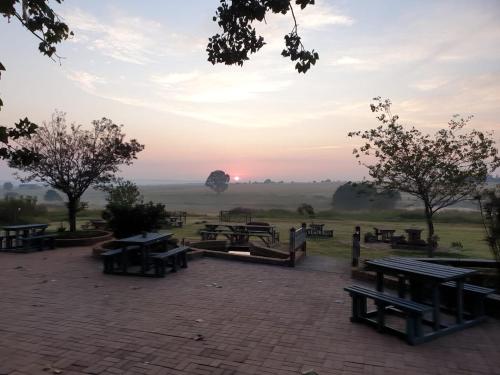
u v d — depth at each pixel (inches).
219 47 205.6
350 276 359.6
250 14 183.6
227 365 166.2
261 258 426.3
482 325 223.0
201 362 168.9
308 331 209.5
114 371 159.9
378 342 194.2
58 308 251.4
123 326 215.8
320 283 329.4
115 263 413.4
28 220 951.6
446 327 210.2
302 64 192.1
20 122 125.3
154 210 475.2
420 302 251.8
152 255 362.6
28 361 169.2
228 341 193.9
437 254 583.8
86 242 574.9
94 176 660.1
